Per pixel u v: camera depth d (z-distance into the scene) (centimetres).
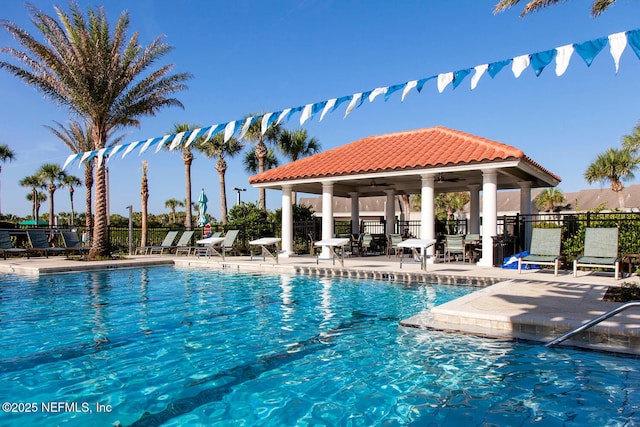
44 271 1229
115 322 641
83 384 400
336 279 1102
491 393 372
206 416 337
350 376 417
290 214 1648
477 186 1806
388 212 2006
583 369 421
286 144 2803
